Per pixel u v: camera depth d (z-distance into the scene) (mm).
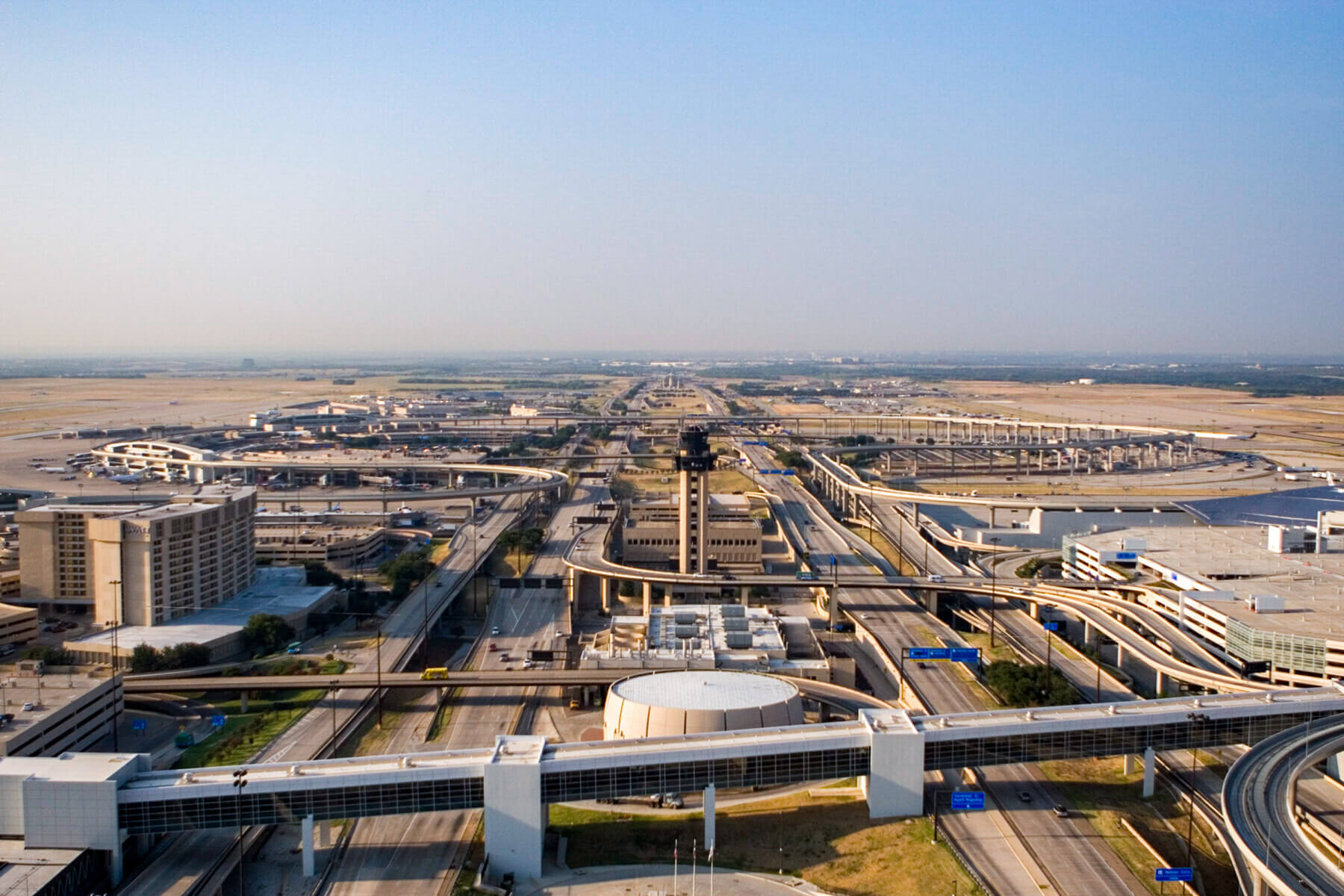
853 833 191625
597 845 190125
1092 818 196750
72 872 170875
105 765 183250
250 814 180500
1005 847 185625
